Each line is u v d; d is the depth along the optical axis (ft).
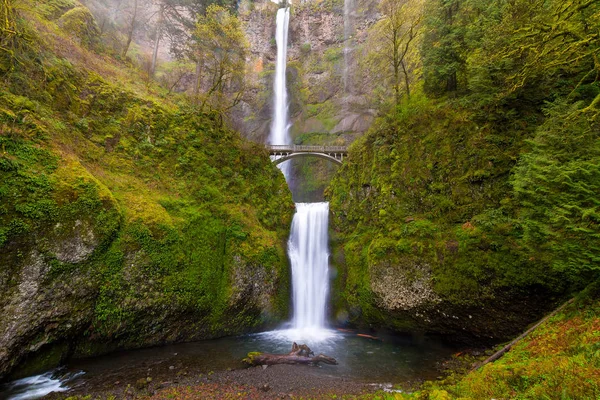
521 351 26.94
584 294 29.73
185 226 49.73
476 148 49.49
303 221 73.46
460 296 42.73
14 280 31.94
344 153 110.11
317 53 173.88
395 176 58.29
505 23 44.34
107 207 40.47
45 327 34.35
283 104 167.63
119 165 50.11
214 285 50.60
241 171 67.82
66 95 49.39
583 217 24.40
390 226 54.90
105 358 40.01
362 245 60.59
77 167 40.68
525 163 35.32
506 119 49.11
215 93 82.12
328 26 175.52
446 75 61.67
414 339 51.65
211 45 80.84
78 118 49.60
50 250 34.58
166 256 45.19
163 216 47.62
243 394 32.09
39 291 33.68
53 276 34.83
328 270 67.00
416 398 23.75
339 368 40.19
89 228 38.06
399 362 42.47
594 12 32.53
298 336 54.75
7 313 31.35
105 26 106.22
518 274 37.88
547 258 35.91
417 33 80.28
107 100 55.57
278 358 41.32
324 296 65.57
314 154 109.29
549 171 27.20
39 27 57.62
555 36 29.55
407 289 48.16
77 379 34.40
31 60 46.29
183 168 57.93
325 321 63.62
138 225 43.68
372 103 119.96
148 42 147.84
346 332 58.13
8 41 43.50
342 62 160.56
